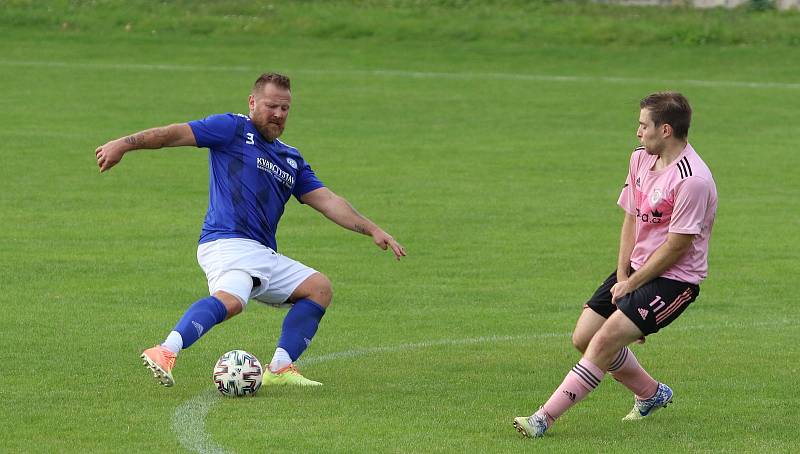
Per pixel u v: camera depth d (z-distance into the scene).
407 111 79.69
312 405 22.91
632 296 20.75
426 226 47.38
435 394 24.05
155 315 31.94
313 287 25.02
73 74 89.06
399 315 32.69
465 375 25.89
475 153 66.56
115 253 41.16
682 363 27.34
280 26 105.69
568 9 112.31
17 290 34.91
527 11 111.69
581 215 50.16
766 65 95.94
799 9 112.00
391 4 112.94
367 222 25.39
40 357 26.83
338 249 42.62
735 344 29.44
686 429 21.59
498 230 46.75
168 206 50.75
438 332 30.59
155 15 107.31
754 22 106.12
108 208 50.06
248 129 24.72
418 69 94.31
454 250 42.78
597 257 41.84
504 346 29.00
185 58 96.06
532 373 26.14
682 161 20.66
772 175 61.28
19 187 54.38
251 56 97.25
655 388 22.20
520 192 55.56
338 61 96.31
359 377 25.62
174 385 24.45
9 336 29.00
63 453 19.53
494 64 96.44
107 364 26.25
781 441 20.81
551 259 41.41
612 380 25.67
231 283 23.72
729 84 89.81
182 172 58.94
